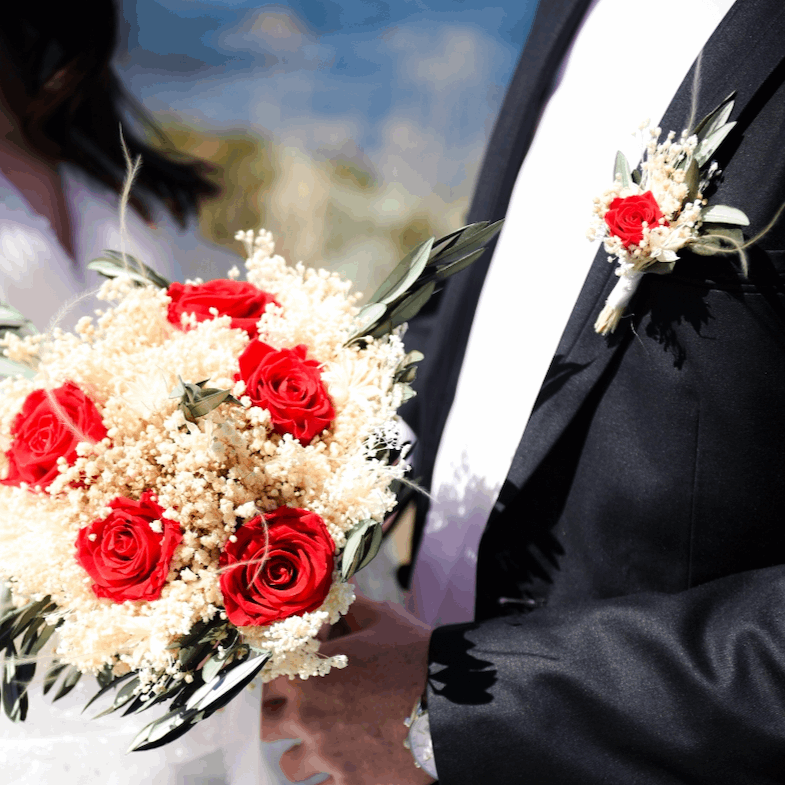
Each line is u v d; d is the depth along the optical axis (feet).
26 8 4.25
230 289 3.26
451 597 3.91
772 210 2.91
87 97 4.57
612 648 2.97
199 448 2.63
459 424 3.98
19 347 2.92
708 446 3.14
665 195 2.96
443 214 17.15
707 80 3.08
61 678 3.10
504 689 2.99
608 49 3.59
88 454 2.65
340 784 3.12
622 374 3.28
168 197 5.08
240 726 3.10
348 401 2.93
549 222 3.68
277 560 2.63
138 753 3.06
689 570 3.26
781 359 2.99
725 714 2.76
